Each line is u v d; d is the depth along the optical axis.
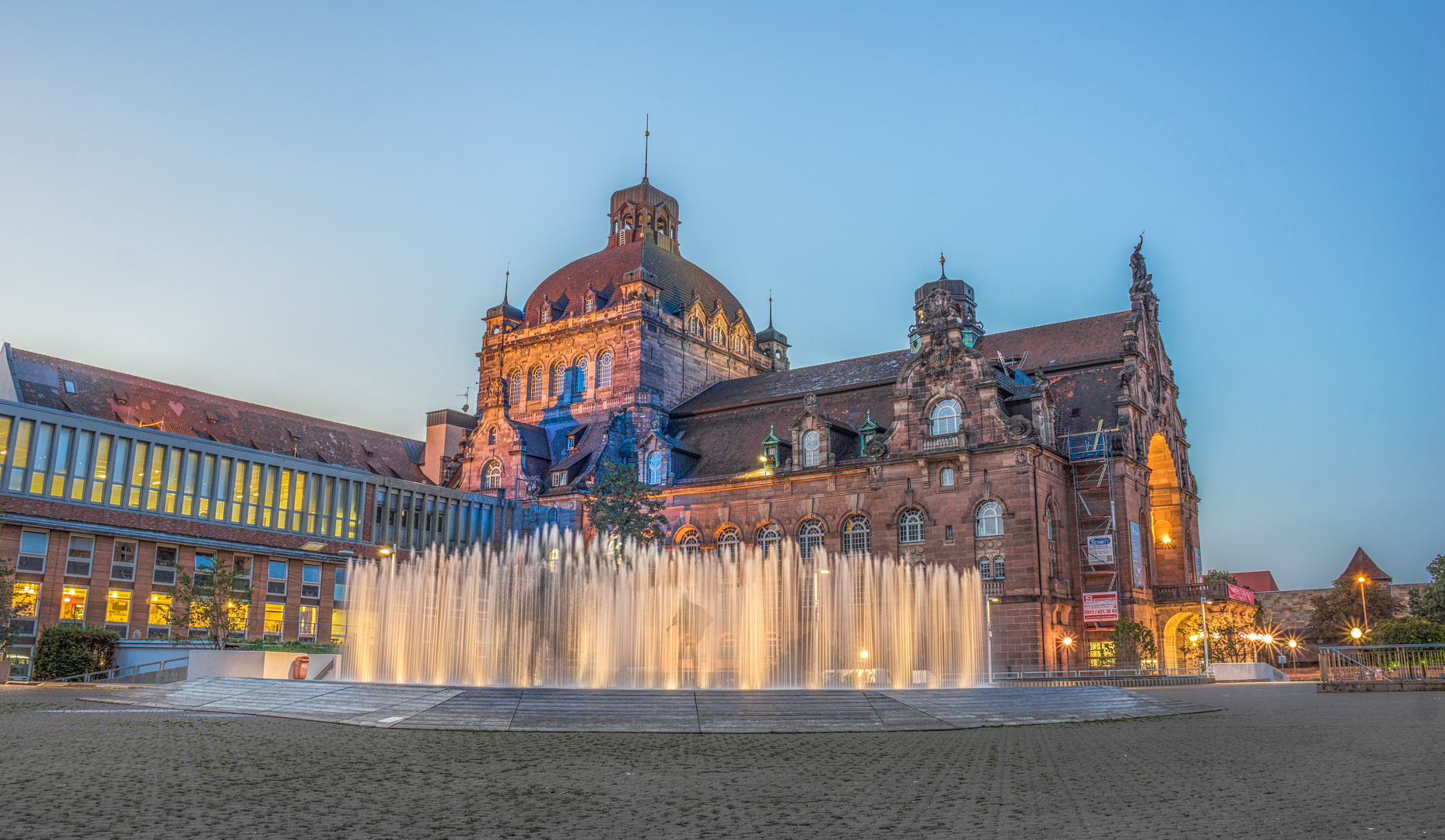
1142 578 72.62
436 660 60.56
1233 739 25.00
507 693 31.72
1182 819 14.32
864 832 13.76
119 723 28.66
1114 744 24.72
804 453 77.94
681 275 99.00
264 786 17.45
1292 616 118.38
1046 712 33.25
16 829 13.46
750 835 13.60
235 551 72.81
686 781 18.80
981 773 19.67
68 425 65.62
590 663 56.72
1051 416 71.38
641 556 70.00
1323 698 40.53
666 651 57.06
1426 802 15.31
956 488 70.00
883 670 60.38
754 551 78.06
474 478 92.88
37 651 56.72
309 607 76.69
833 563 72.44
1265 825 13.71
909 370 73.62
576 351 95.12
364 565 79.88
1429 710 33.06
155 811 14.88
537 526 87.19
